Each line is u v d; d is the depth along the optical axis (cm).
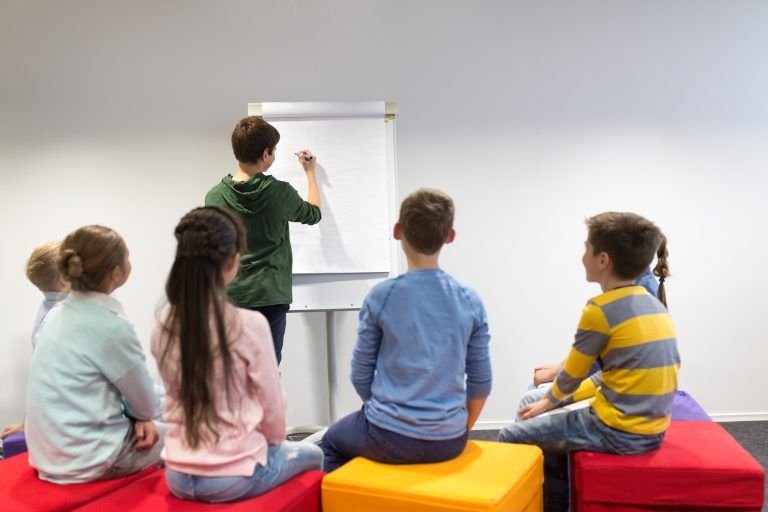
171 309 174
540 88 356
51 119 358
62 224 360
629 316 199
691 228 358
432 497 174
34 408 192
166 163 357
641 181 358
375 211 322
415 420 188
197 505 172
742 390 360
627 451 199
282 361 362
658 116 356
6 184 359
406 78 355
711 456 197
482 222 359
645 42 355
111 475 195
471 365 201
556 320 360
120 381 191
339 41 354
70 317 193
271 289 283
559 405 235
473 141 357
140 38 354
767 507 245
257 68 354
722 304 359
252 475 175
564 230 359
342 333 360
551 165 358
